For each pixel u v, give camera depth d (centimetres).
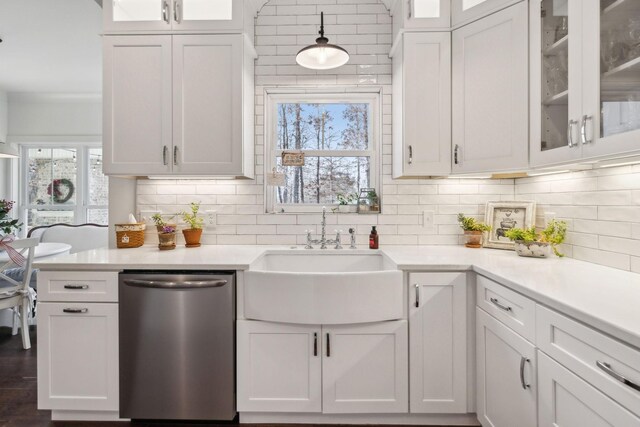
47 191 471
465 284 174
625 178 153
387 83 244
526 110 174
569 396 107
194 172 211
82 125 467
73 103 467
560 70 155
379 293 170
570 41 142
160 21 211
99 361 177
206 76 210
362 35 244
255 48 245
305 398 175
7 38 313
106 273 177
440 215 240
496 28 185
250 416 182
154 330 174
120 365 176
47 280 177
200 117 210
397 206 241
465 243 232
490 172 190
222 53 210
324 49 198
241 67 210
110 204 241
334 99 254
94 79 410
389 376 174
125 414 177
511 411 140
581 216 179
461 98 201
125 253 208
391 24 244
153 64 210
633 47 120
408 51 206
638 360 82
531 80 171
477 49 193
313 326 173
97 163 474
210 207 245
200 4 228
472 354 174
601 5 129
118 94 210
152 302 174
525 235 194
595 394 95
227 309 173
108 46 211
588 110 134
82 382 178
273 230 243
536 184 214
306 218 243
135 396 176
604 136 128
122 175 217
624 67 121
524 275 147
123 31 210
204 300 173
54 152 471
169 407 176
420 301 174
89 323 177
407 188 241
